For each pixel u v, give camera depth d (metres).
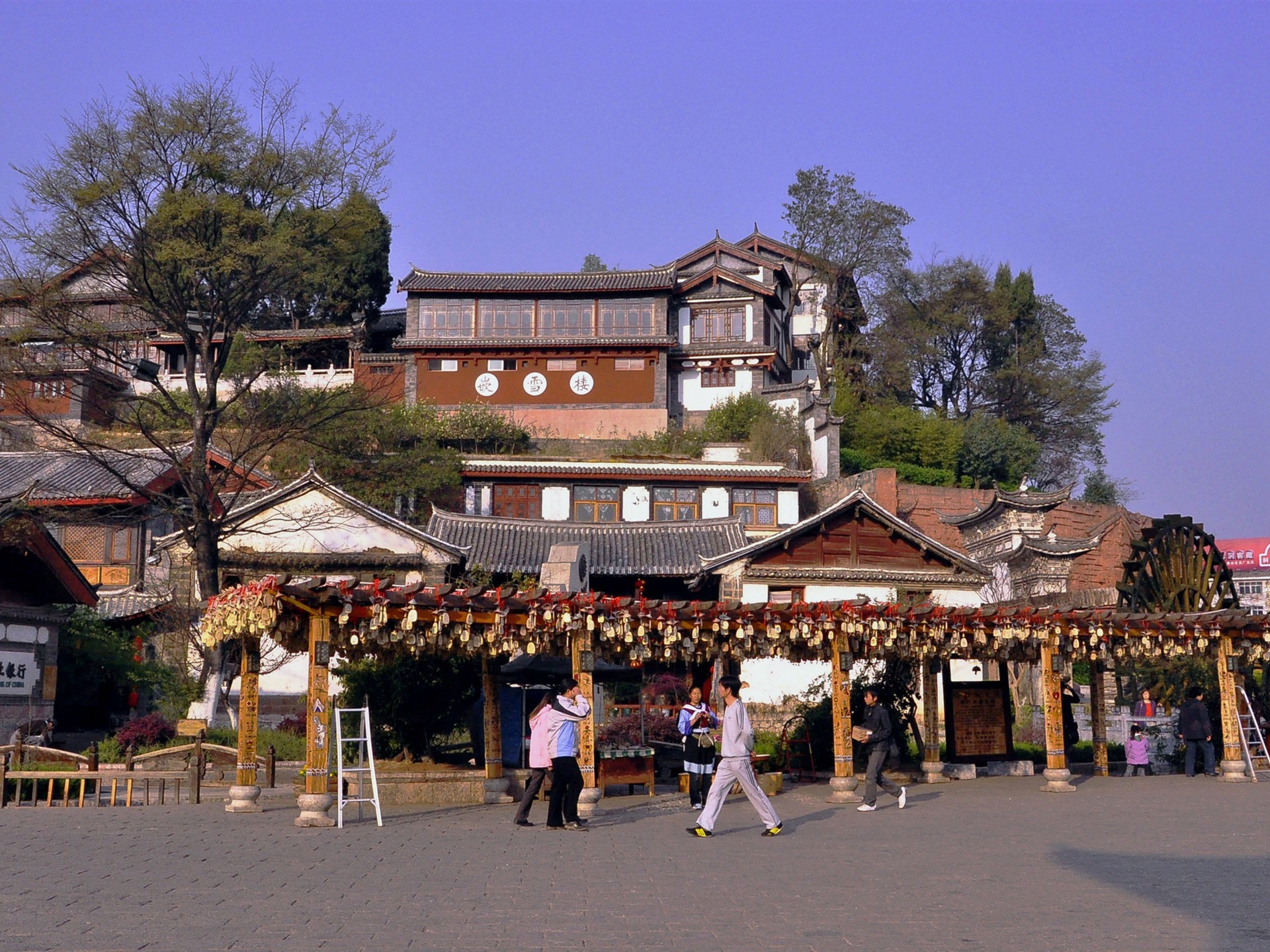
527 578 36.25
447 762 19.95
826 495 50.34
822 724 22.69
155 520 40.03
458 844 12.49
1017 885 10.02
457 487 45.28
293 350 56.91
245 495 39.22
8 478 37.69
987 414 64.06
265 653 28.42
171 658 32.19
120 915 8.52
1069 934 8.02
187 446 38.94
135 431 37.78
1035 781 20.97
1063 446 67.50
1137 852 12.09
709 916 8.58
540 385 55.22
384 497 42.25
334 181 29.22
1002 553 39.41
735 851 12.12
